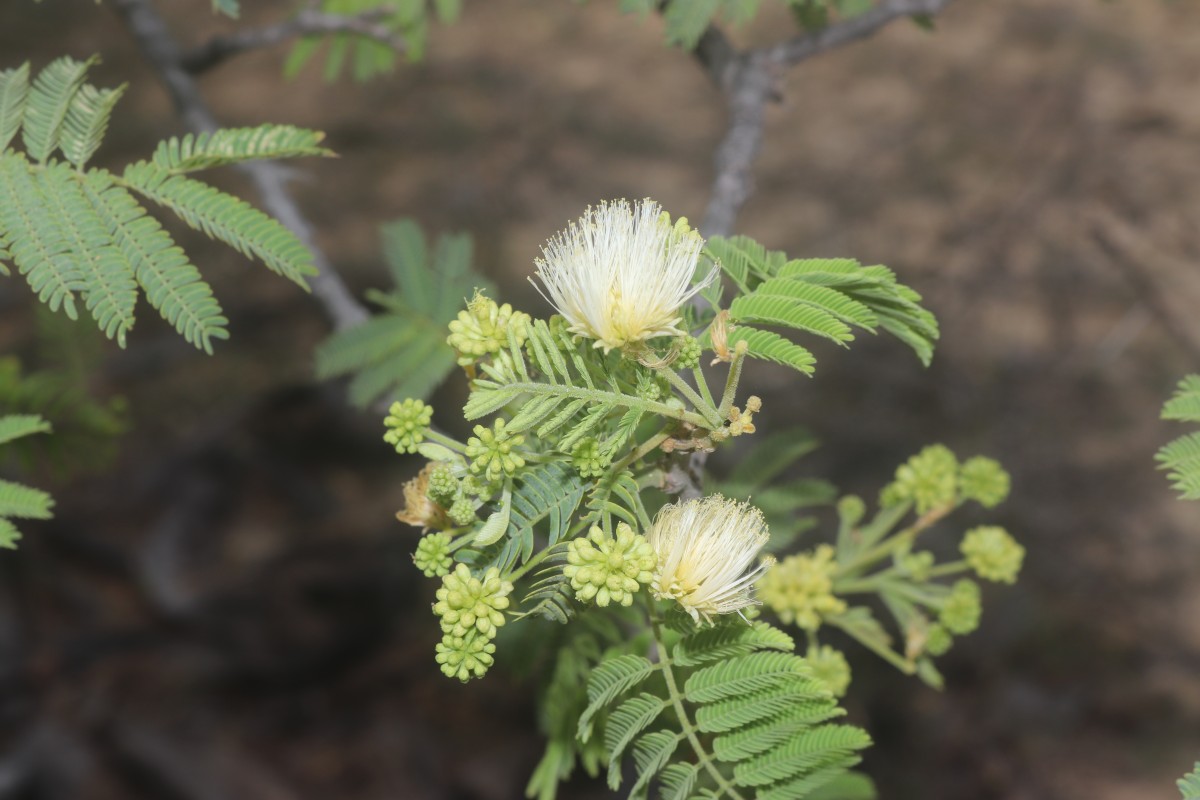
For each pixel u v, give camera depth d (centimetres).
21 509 183
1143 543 739
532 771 603
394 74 1132
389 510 708
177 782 579
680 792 160
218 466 713
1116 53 1097
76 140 174
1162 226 936
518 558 160
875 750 642
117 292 161
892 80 1106
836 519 739
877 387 827
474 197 1005
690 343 151
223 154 171
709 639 159
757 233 968
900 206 982
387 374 319
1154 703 657
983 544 242
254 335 862
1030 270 919
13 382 319
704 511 154
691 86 1123
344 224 977
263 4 1199
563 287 149
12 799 565
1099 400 821
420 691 638
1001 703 660
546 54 1163
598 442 151
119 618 634
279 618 645
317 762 605
